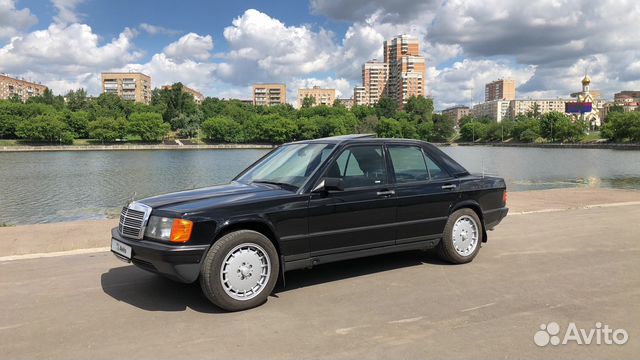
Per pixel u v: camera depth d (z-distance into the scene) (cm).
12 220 1927
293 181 530
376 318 443
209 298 459
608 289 521
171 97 17450
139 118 15112
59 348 387
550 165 5750
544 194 1474
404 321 435
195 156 9512
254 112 19625
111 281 576
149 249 452
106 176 4434
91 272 618
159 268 456
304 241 505
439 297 499
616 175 4209
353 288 533
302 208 501
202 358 364
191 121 16900
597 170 4866
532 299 490
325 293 518
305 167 542
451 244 616
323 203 514
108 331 421
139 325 434
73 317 456
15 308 483
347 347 381
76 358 368
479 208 644
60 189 3250
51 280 582
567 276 572
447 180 620
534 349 376
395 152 593
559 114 15888
